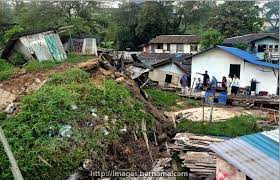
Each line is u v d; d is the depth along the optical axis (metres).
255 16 38.84
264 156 7.53
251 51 29.67
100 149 10.52
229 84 22.84
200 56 24.64
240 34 37.81
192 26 50.22
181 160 11.53
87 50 28.75
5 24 37.88
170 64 27.23
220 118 17.34
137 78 23.59
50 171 9.40
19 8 41.66
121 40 45.62
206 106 20.22
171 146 12.36
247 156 7.61
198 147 11.83
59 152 9.78
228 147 8.07
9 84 16.03
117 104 12.84
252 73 22.94
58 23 33.66
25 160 9.38
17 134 10.32
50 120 10.81
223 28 39.00
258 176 6.89
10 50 21.69
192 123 15.77
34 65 18.03
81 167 9.84
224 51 23.64
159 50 41.00
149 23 44.16
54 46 22.23
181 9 47.22
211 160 10.61
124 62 27.34
